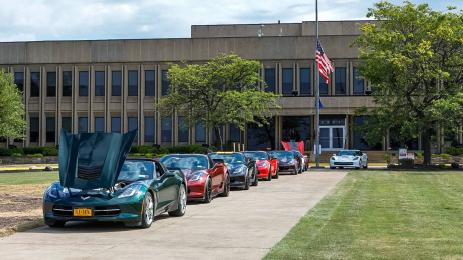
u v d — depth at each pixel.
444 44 41.50
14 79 62.16
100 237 11.07
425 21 40.97
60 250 9.66
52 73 62.59
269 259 8.59
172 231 11.80
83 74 62.25
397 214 14.01
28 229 12.15
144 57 61.34
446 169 40.69
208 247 9.88
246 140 59.88
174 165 18.45
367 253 8.96
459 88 41.16
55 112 62.34
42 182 26.12
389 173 34.62
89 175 11.88
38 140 62.38
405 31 42.28
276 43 60.47
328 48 59.81
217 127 51.03
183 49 61.00
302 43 60.19
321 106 48.09
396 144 58.16
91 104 61.88
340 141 58.06
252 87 53.25
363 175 32.31
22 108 55.78
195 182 17.08
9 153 56.16
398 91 41.69
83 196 11.95
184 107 52.12
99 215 11.77
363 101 56.78
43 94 62.44
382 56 40.00
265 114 53.53
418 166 42.75
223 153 24.44
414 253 8.95
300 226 12.05
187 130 60.28
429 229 11.51
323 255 8.82
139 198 11.98
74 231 11.86
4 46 62.94
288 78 60.38
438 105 38.97
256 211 15.34
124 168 13.38
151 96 61.16
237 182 21.98
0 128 51.12
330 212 14.49
